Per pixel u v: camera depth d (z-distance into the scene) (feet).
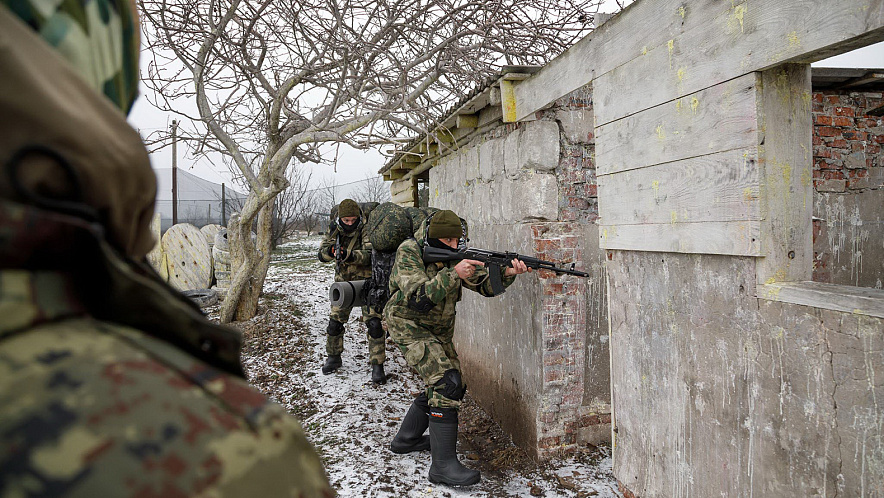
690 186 6.97
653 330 8.15
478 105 12.82
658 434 8.14
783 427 6.01
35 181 1.16
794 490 5.89
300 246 55.47
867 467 5.10
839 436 5.36
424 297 10.49
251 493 1.17
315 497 1.34
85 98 1.33
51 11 1.36
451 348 11.78
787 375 5.92
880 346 4.91
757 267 6.21
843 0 4.78
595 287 11.60
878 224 16.47
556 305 11.28
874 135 16.33
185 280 27.73
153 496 1.02
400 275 10.95
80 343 1.16
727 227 6.41
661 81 7.34
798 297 5.69
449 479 10.30
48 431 0.99
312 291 28.02
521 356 12.25
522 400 12.19
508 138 12.16
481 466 11.50
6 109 1.14
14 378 1.03
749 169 6.03
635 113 7.95
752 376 6.38
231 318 22.44
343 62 13.44
